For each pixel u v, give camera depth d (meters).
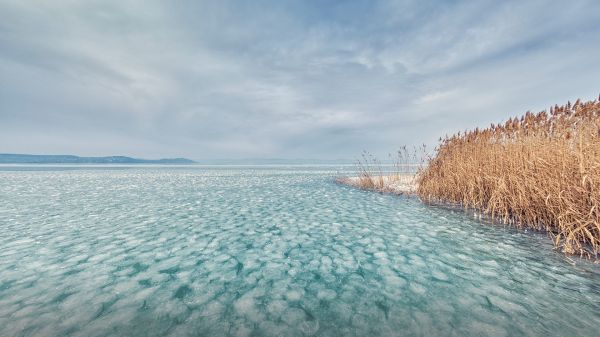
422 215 9.31
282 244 6.34
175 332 3.10
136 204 11.92
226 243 6.43
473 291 4.01
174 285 4.27
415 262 5.15
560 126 7.64
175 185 20.67
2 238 6.79
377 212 9.94
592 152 6.04
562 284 4.18
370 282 4.35
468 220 8.52
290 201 12.67
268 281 4.42
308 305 3.68
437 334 3.04
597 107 7.09
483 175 9.73
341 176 31.38
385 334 3.05
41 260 5.31
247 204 11.89
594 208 5.53
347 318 3.37
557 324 3.19
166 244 6.35
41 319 3.32
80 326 3.19
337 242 6.45
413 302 3.73
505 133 9.53
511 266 4.89
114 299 3.83
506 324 3.21
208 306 3.66
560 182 6.45
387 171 23.80
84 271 4.79
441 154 13.27
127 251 5.86
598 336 2.97
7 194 15.12
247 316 3.42
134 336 3.02
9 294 3.94
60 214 9.76
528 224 7.41
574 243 5.84
